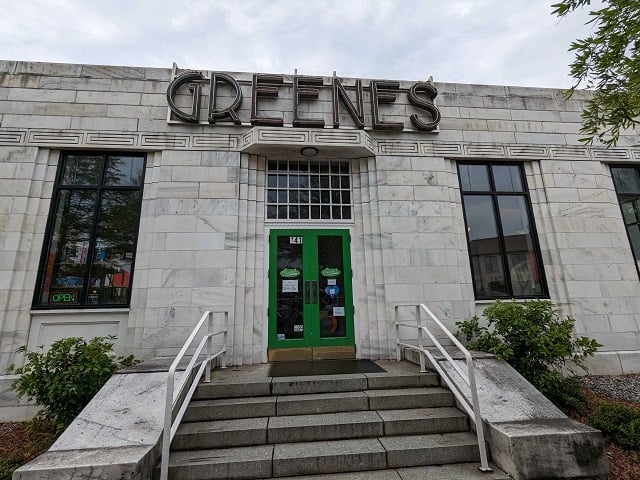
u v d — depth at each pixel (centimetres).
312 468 347
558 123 790
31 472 286
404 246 679
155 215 639
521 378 459
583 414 479
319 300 670
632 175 802
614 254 728
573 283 700
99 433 344
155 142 666
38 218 617
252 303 641
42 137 641
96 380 441
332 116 714
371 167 721
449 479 332
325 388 464
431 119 752
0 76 654
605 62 423
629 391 564
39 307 587
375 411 430
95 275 620
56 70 672
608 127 792
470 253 716
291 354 641
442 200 711
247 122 697
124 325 604
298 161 734
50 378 429
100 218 642
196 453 361
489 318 566
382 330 649
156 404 387
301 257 685
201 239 633
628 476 355
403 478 336
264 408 421
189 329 595
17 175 619
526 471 331
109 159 668
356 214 713
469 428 404
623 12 383
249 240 665
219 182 662
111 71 686
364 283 682
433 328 650
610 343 675
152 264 609
